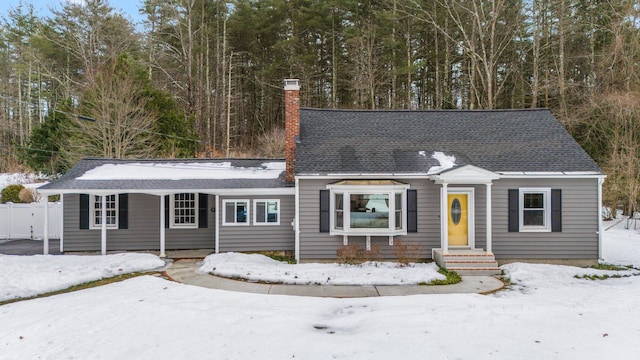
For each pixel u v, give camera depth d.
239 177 16.47
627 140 22.91
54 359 6.68
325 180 14.41
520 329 7.51
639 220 24.69
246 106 41.62
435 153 15.26
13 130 44.00
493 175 13.43
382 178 14.35
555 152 15.05
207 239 16.86
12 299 10.21
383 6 33.97
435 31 33.41
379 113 18.03
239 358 6.44
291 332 7.50
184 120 29.44
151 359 6.50
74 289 11.13
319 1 34.19
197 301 9.72
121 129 25.17
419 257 14.30
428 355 6.41
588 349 6.57
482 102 32.19
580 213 14.16
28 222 20.62
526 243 14.21
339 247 14.38
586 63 29.20
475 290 10.93
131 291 10.60
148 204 16.59
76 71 39.41
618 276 12.44
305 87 36.41
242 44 37.97
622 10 25.23
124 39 37.09
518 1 29.84
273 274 12.14
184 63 35.69
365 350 6.64
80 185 15.24
